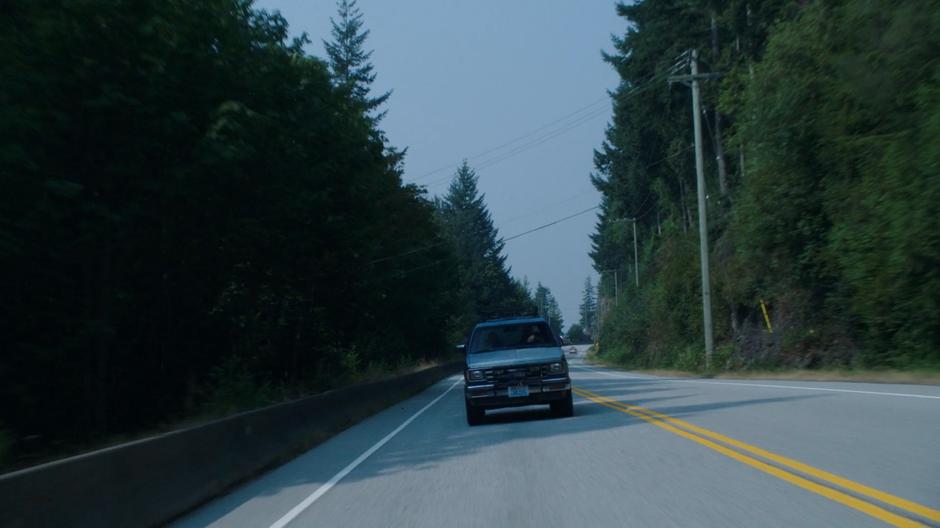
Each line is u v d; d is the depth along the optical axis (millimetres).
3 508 5547
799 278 30594
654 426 13039
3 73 13258
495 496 8266
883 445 9531
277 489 9672
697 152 34750
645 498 7613
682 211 61219
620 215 77875
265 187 19516
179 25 15742
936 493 6992
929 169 20609
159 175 16609
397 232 43969
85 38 14641
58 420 15961
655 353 52531
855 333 28703
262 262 22828
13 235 13922
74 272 16078
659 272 53125
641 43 51062
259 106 18547
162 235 18031
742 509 6895
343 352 33531
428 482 9406
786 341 32375
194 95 16484
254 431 11594
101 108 14719
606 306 106312
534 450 11367
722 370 34062
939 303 21828
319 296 27703
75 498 6445
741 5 41562
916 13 22047
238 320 23438
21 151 12867
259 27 19453
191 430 9188
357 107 25203
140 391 19391
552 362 15461
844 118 25781
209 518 8117
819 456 9078
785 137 28609
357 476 10289
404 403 25469
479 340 16906
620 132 67375
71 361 16000
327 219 23750
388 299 43812
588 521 6871
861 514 6453
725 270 40531
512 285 117000
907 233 21266
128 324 19156
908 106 23031
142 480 7672
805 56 28109
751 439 10758
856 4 25078
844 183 26469
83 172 15562
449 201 116562
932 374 19844
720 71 44094
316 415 15523
